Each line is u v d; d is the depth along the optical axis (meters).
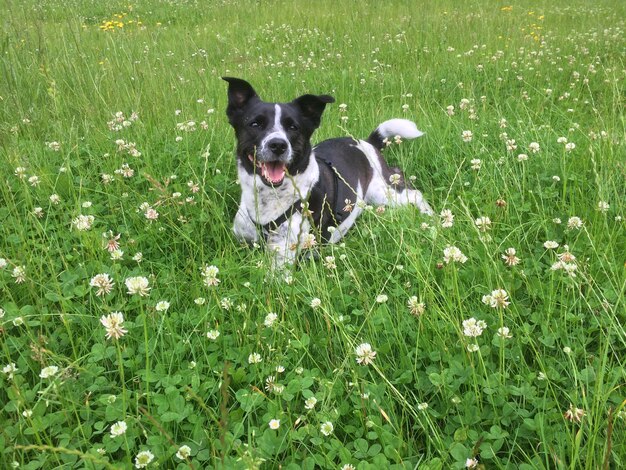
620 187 0.93
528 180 0.99
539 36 2.32
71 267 0.76
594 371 0.54
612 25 2.48
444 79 1.68
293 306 0.65
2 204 0.94
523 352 0.59
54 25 2.28
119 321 0.46
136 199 0.96
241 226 0.90
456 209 0.91
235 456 0.48
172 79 1.56
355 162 1.06
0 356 0.58
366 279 0.75
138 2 3.14
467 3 3.04
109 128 1.21
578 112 1.38
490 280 0.65
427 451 0.48
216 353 0.58
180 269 0.77
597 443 0.45
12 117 1.25
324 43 2.20
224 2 3.09
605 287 0.66
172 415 0.49
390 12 2.72
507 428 0.50
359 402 0.52
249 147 0.89
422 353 0.58
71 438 0.48
